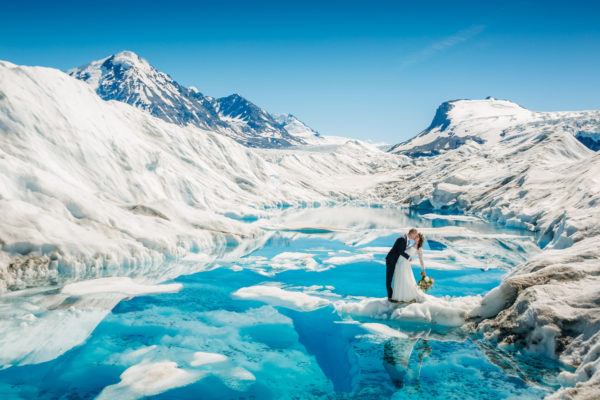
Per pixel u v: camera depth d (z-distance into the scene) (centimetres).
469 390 393
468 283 835
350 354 486
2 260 738
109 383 409
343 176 5947
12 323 552
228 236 1299
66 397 380
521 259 1115
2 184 905
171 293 736
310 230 1783
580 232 888
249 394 397
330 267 1002
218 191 2484
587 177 1562
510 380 412
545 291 512
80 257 836
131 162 1675
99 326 561
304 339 542
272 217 2350
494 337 520
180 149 2702
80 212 984
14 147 1256
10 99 1360
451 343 518
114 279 795
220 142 3284
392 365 453
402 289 637
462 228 1892
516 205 2169
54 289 711
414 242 645
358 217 2541
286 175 4612
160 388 404
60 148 1410
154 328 564
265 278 876
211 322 596
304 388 412
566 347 440
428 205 3494
